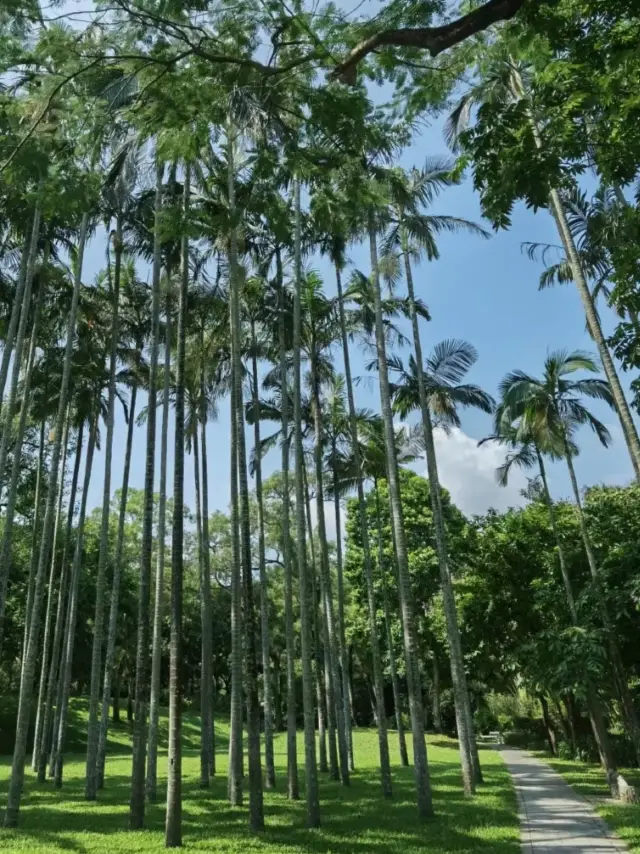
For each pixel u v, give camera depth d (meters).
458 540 27.77
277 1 7.11
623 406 14.52
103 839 11.25
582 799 16.17
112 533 38.81
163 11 7.28
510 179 6.22
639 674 23.00
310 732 12.81
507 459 23.62
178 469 12.37
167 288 18.25
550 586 23.11
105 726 19.73
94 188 8.94
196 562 42.06
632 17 6.03
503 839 11.15
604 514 21.58
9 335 17.59
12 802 12.84
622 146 6.27
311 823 12.39
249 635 12.98
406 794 17.03
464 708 17.62
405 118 8.38
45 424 26.50
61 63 7.70
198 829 12.27
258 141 8.88
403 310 21.66
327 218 9.41
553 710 37.09
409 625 14.22
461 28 6.05
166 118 7.92
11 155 8.01
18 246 19.34
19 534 32.31
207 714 19.62
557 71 6.32
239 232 15.30
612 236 9.16
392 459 15.42
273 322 19.11
